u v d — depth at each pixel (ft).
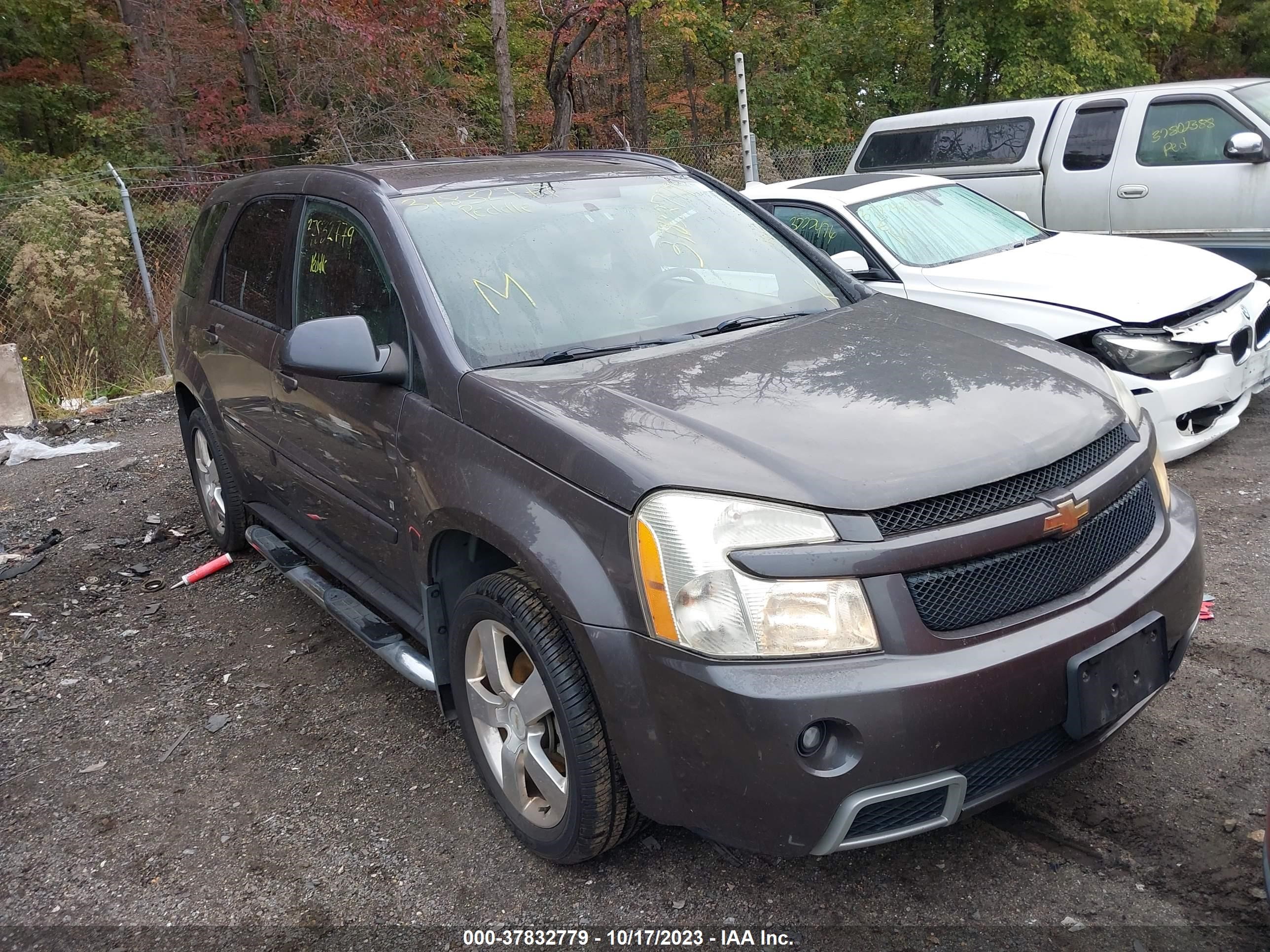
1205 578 13.70
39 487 22.85
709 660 7.14
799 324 10.66
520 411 8.62
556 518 8.05
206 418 15.85
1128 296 17.47
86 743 11.99
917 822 7.40
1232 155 24.50
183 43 57.41
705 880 8.77
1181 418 16.84
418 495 9.61
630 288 10.86
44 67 73.77
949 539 7.23
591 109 76.74
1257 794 9.19
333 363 9.57
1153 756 9.88
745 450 7.67
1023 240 21.79
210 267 15.66
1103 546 8.03
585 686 8.07
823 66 77.10
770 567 7.08
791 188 23.09
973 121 30.73
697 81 81.00
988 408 8.31
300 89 56.59
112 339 32.96
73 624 15.42
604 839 8.43
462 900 8.82
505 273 10.54
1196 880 8.22
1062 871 8.48
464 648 9.50
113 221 34.35
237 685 13.06
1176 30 70.44
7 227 33.73
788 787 7.00
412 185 11.51
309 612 15.07
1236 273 18.89
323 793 10.57
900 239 20.81
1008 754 7.54
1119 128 27.14
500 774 9.36
